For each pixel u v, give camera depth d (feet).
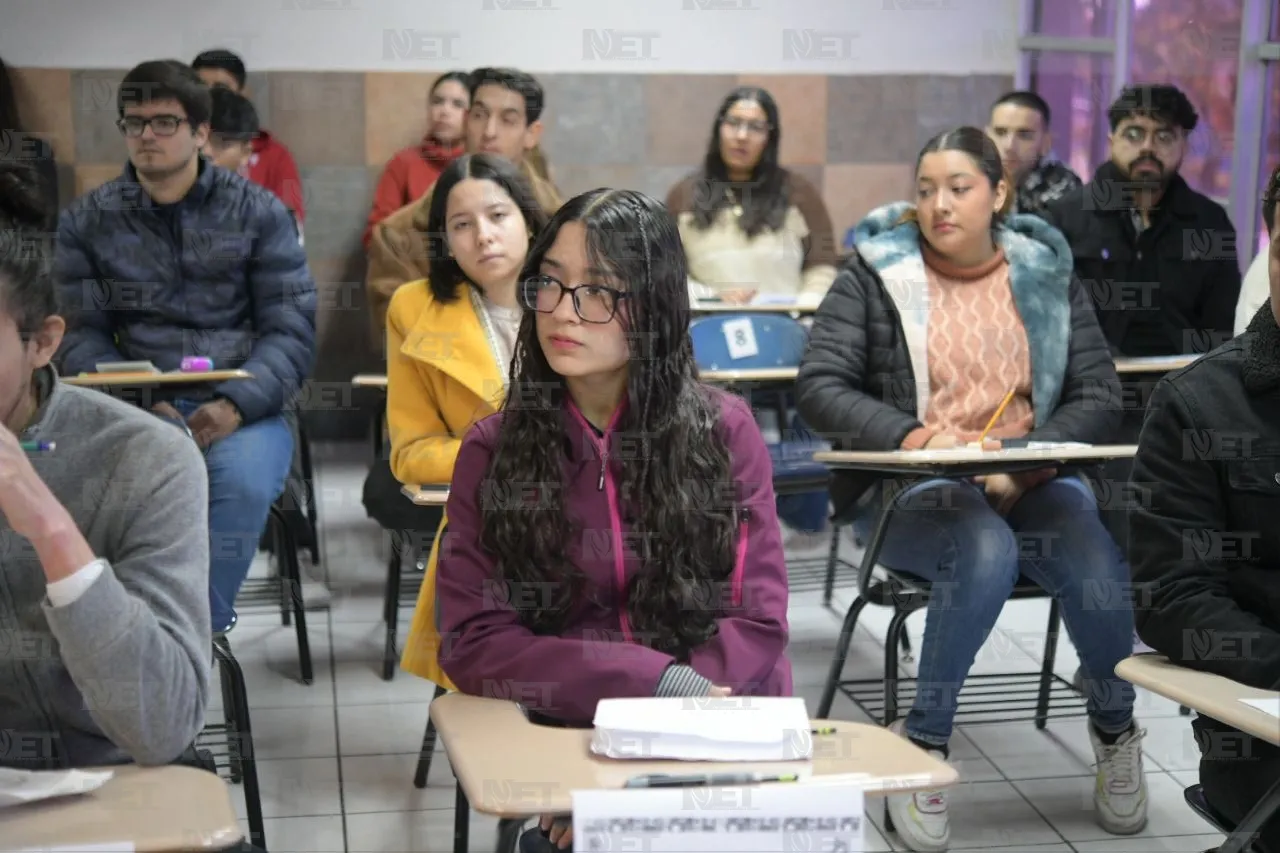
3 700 4.64
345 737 9.10
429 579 7.09
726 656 5.27
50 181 15.01
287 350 10.32
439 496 7.76
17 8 15.57
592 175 17.56
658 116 17.52
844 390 9.05
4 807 3.85
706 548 5.42
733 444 5.58
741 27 17.48
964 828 7.92
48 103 15.83
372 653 10.63
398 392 8.34
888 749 4.30
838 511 8.99
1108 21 17.22
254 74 16.42
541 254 5.31
